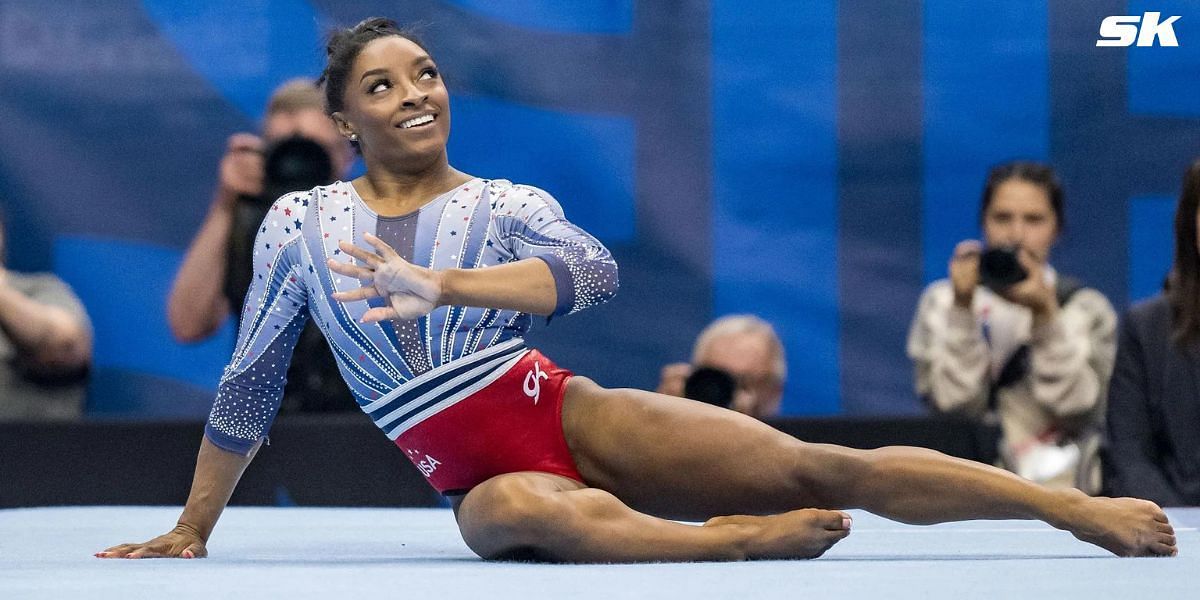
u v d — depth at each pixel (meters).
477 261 12.56
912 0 24.89
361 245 12.62
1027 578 9.70
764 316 25.06
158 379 24.62
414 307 10.96
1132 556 11.81
